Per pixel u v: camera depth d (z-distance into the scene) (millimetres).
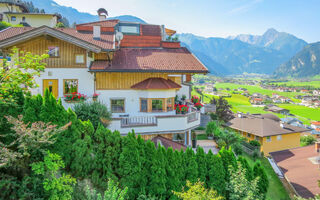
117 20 24984
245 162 10383
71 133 8336
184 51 19156
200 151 10086
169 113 15438
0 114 7410
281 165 21391
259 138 33781
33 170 6449
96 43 15102
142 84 15117
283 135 34531
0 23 39438
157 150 9039
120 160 8383
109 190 6773
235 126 38625
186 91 20109
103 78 14883
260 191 10086
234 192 8992
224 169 10047
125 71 14250
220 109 34125
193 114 15586
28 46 13688
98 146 8523
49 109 8109
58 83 14172
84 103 12672
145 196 8133
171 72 15031
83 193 7285
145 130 13469
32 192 6188
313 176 17531
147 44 20234
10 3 57656
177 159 9336
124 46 19875
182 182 9172
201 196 7477
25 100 7938
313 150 23266
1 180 5848
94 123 12047
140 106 15398
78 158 7980
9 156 5516
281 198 16234
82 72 14453
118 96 15148
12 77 7977
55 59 14062
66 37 13305
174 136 15219
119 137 8758
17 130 5945
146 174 8602
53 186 6051
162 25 24125
